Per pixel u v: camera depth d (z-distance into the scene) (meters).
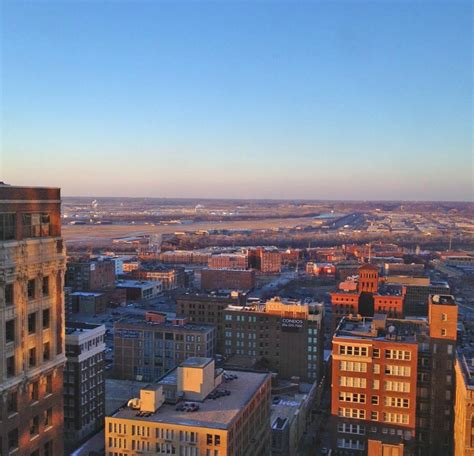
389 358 146.38
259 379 155.38
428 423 164.62
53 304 71.12
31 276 67.06
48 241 69.62
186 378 137.50
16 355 65.06
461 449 131.25
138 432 124.75
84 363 192.50
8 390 63.94
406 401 145.75
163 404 135.00
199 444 121.25
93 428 198.50
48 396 70.62
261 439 150.75
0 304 62.50
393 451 129.88
